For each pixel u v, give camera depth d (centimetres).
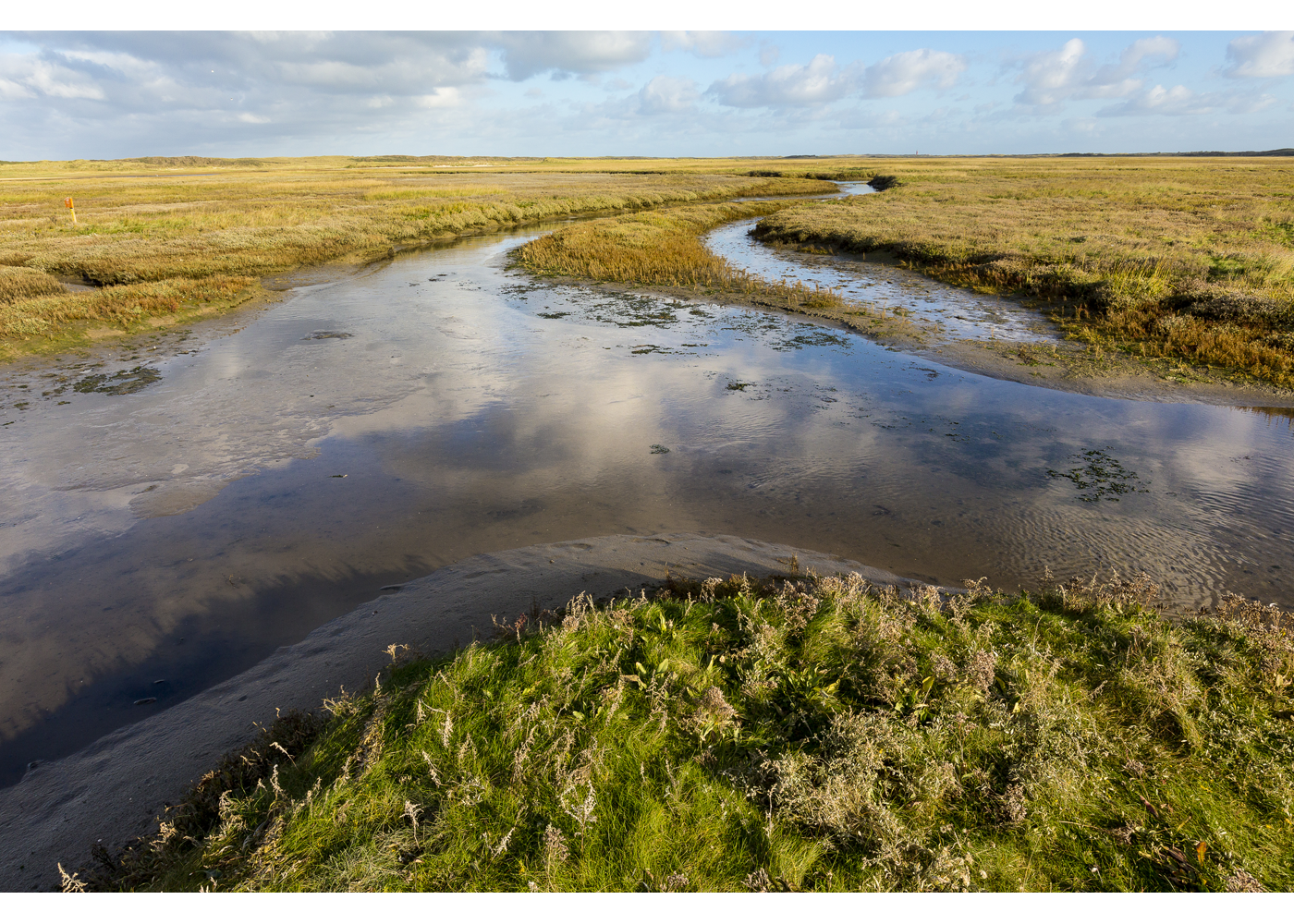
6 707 530
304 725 445
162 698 538
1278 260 2003
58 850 391
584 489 894
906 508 835
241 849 322
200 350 1572
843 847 314
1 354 1464
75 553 741
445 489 894
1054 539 756
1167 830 327
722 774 353
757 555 719
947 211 4044
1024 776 349
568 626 485
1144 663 442
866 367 1464
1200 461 958
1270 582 663
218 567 715
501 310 2089
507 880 298
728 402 1245
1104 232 2878
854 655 457
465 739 369
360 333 1770
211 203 4703
